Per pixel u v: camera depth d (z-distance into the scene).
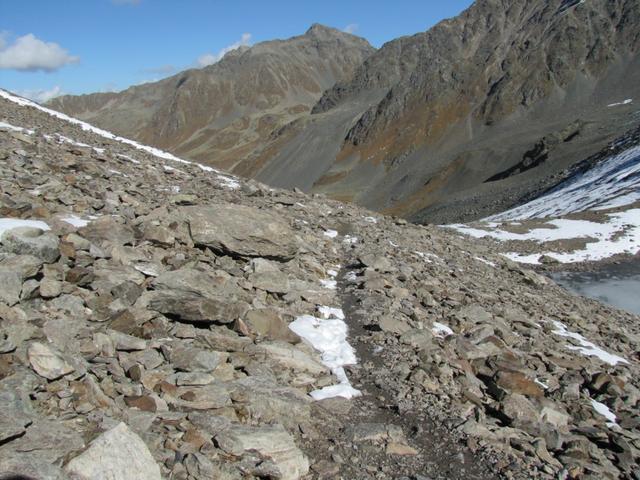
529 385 12.10
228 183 29.59
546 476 8.98
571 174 112.50
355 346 12.95
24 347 7.80
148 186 21.20
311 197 34.59
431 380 11.58
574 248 53.34
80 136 29.30
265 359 10.65
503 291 23.45
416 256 24.38
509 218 89.31
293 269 16.42
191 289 10.81
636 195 70.88
